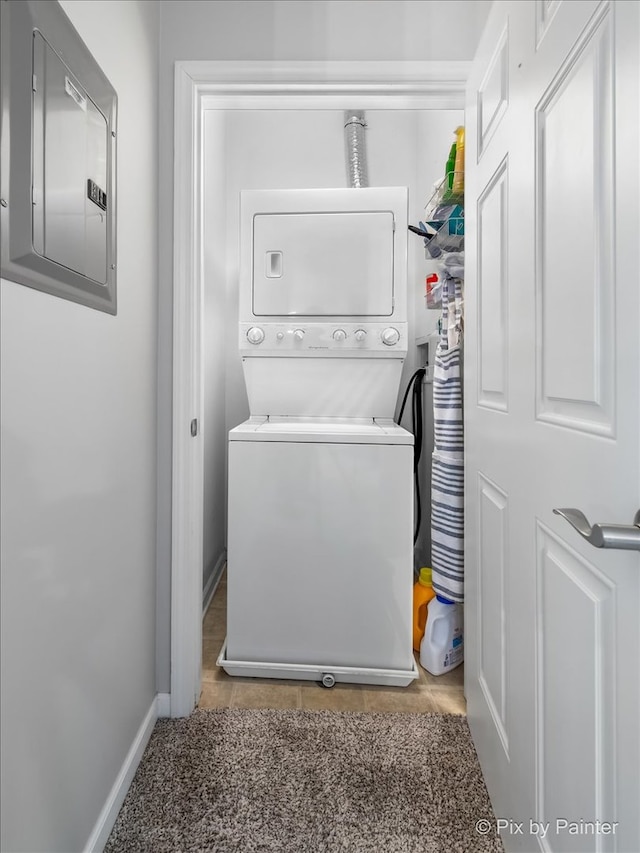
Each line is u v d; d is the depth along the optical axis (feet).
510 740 3.36
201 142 4.88
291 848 3.50
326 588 5.41
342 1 4.68
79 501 3.01
